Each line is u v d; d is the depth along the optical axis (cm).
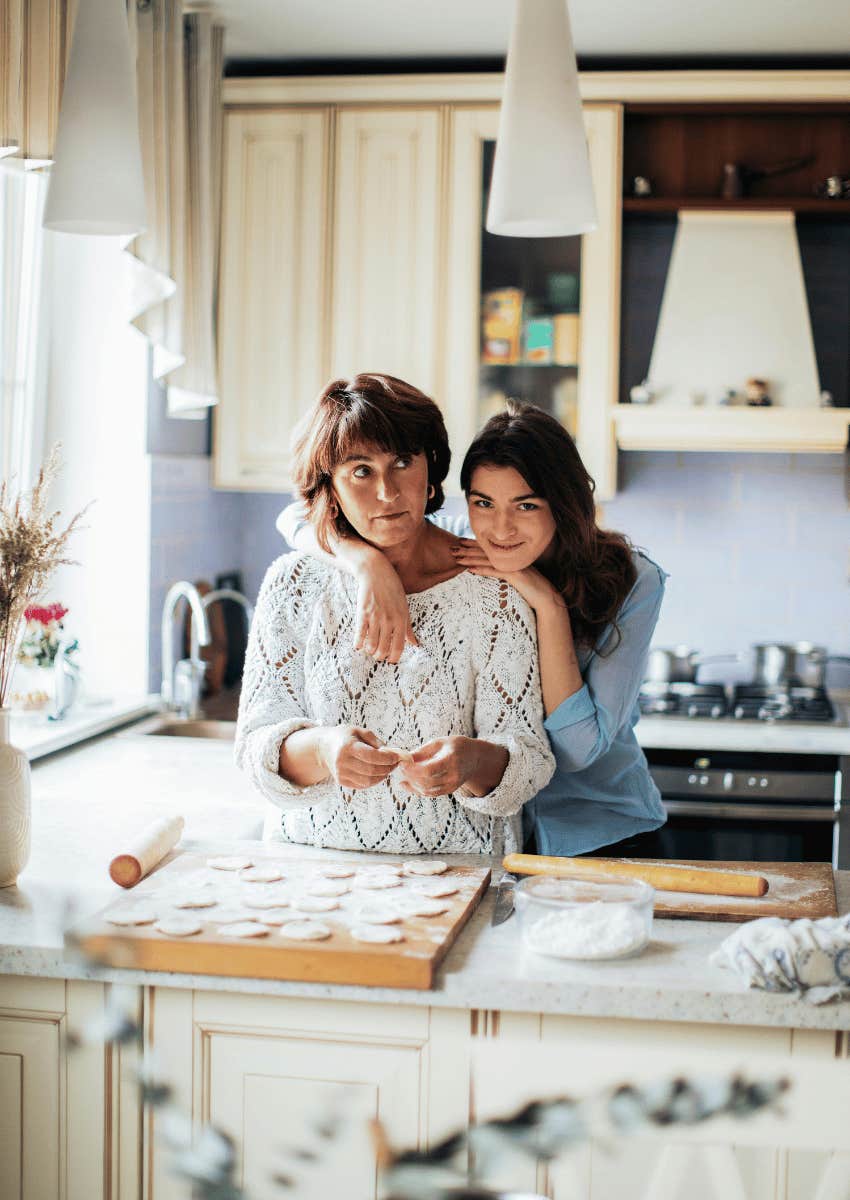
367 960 138
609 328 343
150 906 154
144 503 316
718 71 338
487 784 168
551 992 137
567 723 180
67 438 316
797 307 347
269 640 175
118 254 311
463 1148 144
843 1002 135
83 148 179
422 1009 143
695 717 336
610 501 392
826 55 348
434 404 170
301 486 172
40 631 288
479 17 319
